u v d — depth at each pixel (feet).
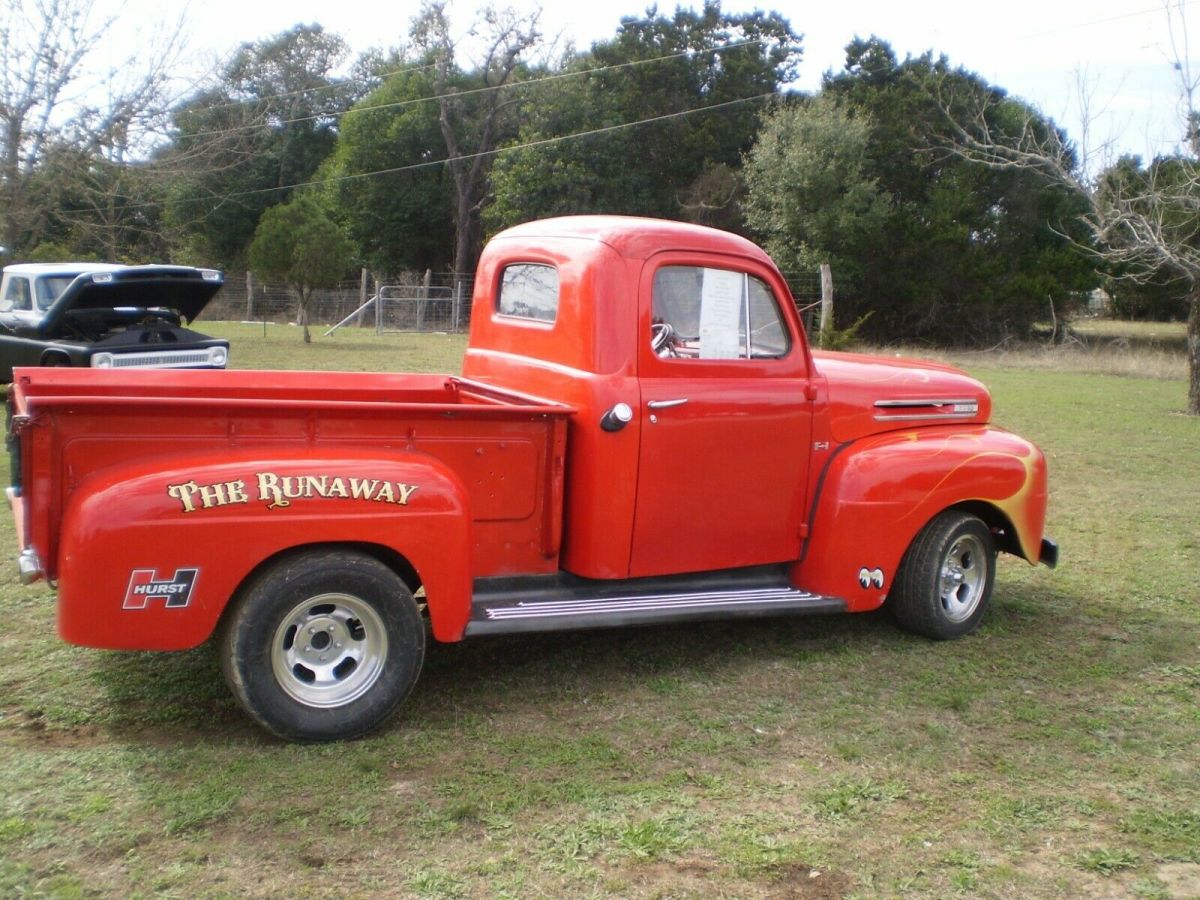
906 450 16.53
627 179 124.16
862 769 12.49
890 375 17.37
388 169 137.18
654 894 9.77
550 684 14.80
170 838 10.43
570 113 121.60
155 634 11.53
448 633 13.00
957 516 17.04
